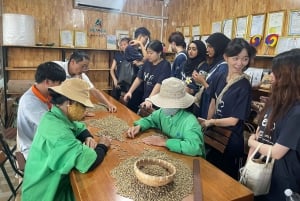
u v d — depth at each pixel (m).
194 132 1.48
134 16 5.15
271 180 1.23
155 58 2.79
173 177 1.11
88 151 1.24
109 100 2.75
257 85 3.18
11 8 4.21
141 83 3.06
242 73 1.81
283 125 1.15
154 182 1.06
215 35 2.27
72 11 4.64
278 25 3.22
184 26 5.01
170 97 1.53
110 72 4.84
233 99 1.75
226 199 1.04
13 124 3.77
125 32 5.12
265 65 3.42
